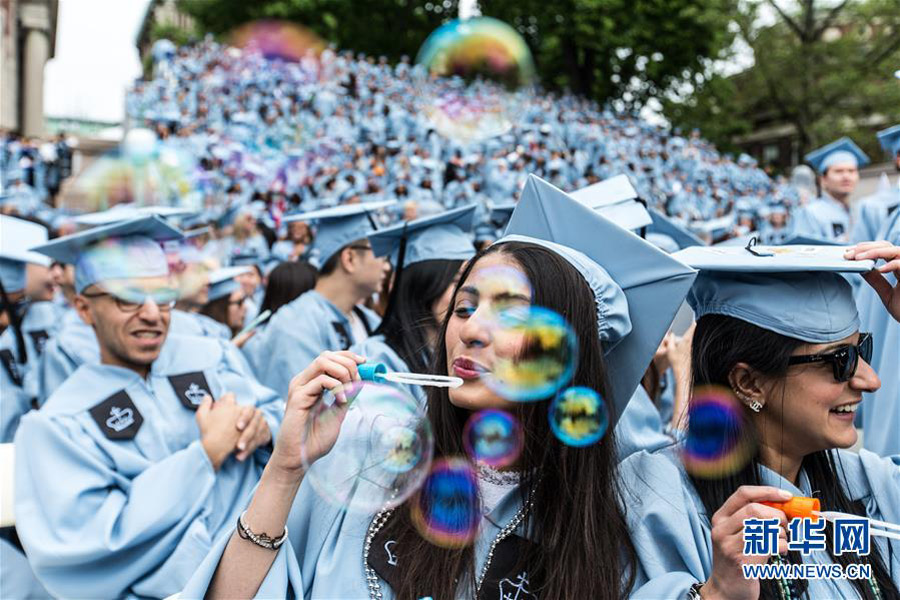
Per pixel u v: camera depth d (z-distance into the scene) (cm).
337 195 1313
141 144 1093
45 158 1792
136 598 254
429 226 355
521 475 175
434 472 177
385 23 3312
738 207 1877
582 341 169
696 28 3038
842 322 177
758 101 3306
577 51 3183
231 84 2098
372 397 190
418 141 1694
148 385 297
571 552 167
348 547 173
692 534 181
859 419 417
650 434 257
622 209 321
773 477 187
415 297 345
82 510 255
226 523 275
